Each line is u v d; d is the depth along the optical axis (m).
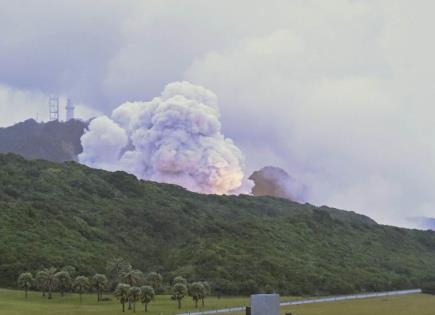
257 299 166.62
